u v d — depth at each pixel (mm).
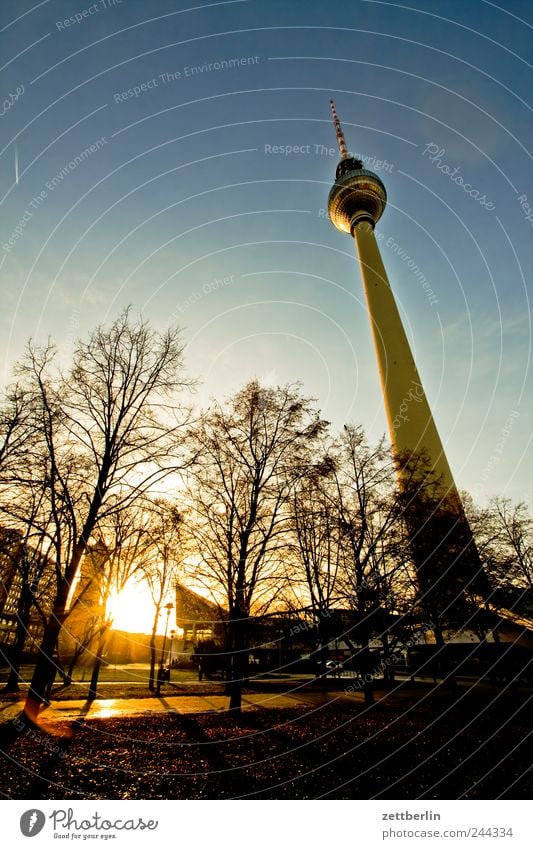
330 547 18328
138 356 15078
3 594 16766
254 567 16281
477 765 9633
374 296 64500
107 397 14500
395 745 11156
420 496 18672
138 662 58938
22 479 12438
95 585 17781
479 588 18344
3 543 12656
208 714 15422
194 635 47844
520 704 16625
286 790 8125
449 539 18016
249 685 28641
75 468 13867
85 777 8328
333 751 10578
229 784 8312
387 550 16531
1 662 32500
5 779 7922
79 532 13492
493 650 19781
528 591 21141
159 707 17516
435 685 25422
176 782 8352
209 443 17547
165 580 27281
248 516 17703
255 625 16984
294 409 19156
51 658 11648
